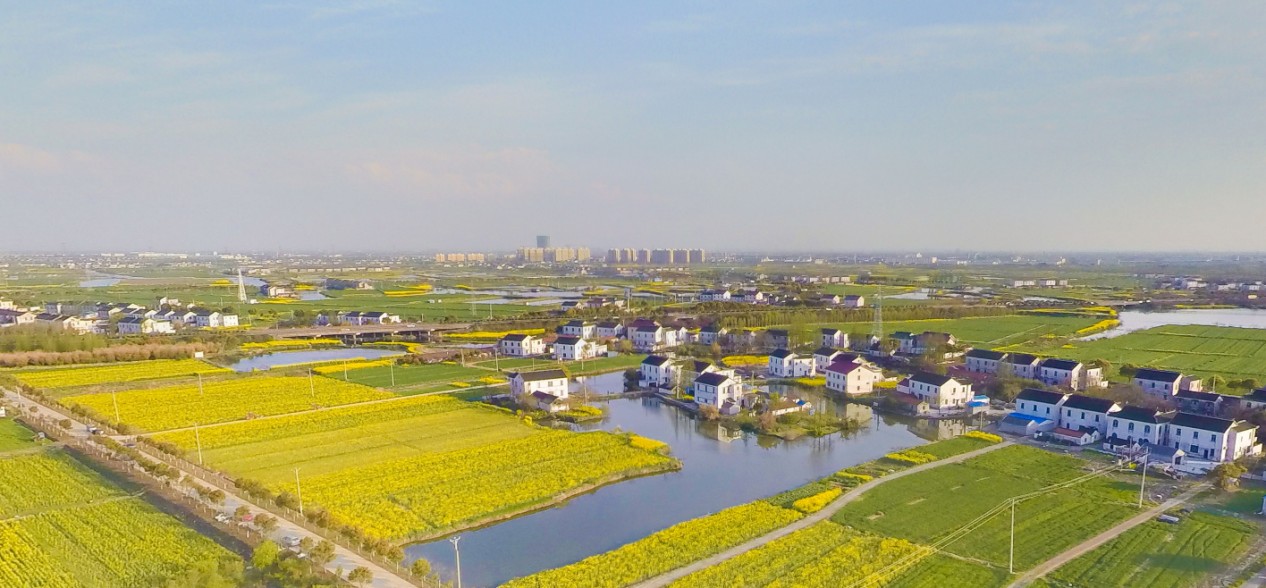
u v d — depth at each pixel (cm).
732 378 13150
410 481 8894
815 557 6725
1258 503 8019
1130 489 8525
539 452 10150
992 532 7294
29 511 7700
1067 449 10275
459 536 7469
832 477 9162
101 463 9338
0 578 6147
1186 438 9762
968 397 13088
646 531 7638
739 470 9756
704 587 6131
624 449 10325
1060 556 6712
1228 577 6238
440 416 12325
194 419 11975
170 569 6350
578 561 6900
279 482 8850
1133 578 6244
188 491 8281
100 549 6750
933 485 8744
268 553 6184
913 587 6119
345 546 6894
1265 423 10044
